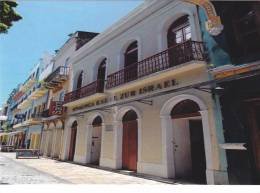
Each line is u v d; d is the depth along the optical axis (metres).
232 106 6.58
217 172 6.55
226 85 6.77
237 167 6.18
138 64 10.45
